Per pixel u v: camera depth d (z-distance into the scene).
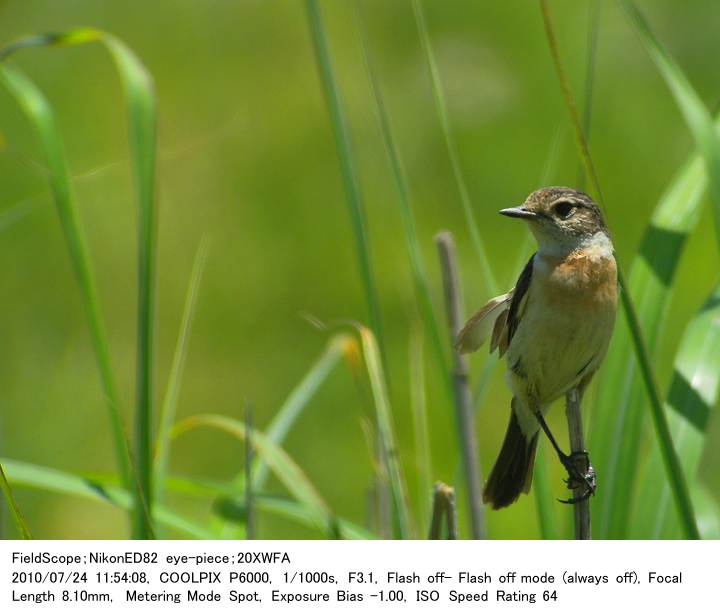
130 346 13.78
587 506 5.86
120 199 14.74
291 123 16.33
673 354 13.60
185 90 15.98
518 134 15.76
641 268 6.12
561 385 6.93
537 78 16.36
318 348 14.14
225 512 6.96
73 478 6.54
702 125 5.53
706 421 5.85
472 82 16.34
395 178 6.48
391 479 6.20
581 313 6.74
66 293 14.08
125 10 16.20
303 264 15.01
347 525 6.72
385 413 6.25
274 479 12.00
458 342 6.42
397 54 16.91
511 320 7.02
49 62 13.62
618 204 15.22
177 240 15.25
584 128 5.88
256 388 13.64
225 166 15.90
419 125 15.94
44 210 14.36
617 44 16.77
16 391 12.91
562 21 17.16
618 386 5.99
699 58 16.56
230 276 14.88
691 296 14.06
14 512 5.18
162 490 6.57
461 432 6.54
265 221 15.43
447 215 15.20
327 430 13.09
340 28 17.53
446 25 17.28
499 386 12.92
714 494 11.28
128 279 14.41
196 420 7.18
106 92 12.68
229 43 17.09
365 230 6.29
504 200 15.24
